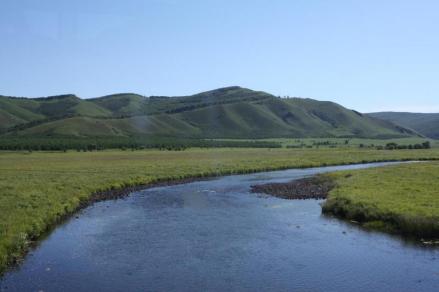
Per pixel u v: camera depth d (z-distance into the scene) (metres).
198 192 56.84
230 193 55.88
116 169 78.94
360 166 98.25
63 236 32.34
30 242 30.14
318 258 26.86
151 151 167.12
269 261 26.45
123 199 50.88
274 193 55.28
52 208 38.47
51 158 115.62
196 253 28.19
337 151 158.75
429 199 38.28
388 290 21.80
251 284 22.80
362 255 27.30
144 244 30.34
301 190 57.06
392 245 29.33
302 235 32.53
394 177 56.75
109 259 26.86
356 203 38.94
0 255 24.77
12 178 60.56
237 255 27.70
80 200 47.47
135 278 23.64
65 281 23.08
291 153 143.75
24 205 37.66
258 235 32.75
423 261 25.95
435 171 63.16
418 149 178.50
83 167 83.38
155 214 41.31
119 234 33.16
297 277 23.70
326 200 45.19
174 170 79.31
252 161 103.25
